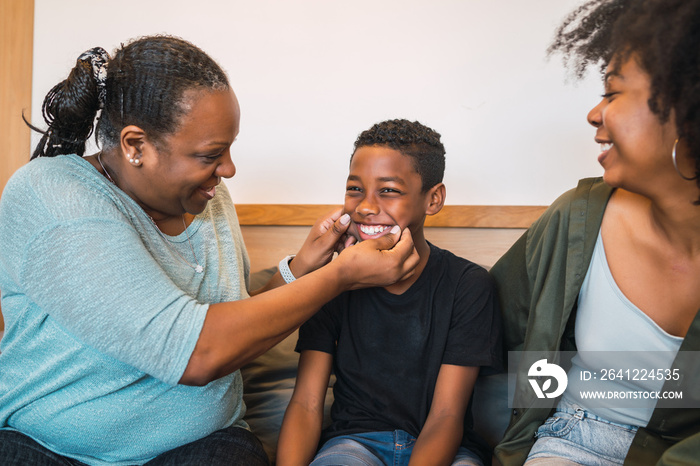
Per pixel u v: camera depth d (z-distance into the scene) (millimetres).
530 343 1087
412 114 1809
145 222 957
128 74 873
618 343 985
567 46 1010
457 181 1790
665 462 823
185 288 1001
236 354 837
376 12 1812
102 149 960
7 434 936
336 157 1855
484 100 1768
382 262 981
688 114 744
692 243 908
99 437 915
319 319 1192
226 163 936
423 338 1141
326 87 1848
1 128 1987
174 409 940
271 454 1191
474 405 1299
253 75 1878
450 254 1234
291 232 1810
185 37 1909
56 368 894
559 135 1731
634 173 836
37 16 1965
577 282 1022
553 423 1037
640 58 779
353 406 1145
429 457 986
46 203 841
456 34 1772
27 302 902
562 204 1072
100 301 801
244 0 1872
